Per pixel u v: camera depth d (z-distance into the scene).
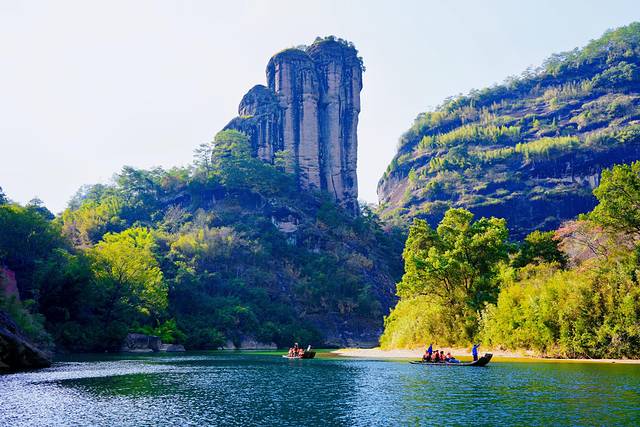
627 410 25.78
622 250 58.72
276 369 51.19
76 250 112.25
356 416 25.38
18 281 90.69
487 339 66.56
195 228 170.12
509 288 65.12
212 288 146.75
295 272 172.12
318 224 197.38
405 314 82.94
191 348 117.69
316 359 70.00
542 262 75.25
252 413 26.33
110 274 98.00
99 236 159.75
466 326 70.50
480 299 70.50
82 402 29.22
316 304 163.12
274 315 150.00
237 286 149.62
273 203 192.00
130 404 28.73
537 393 31.45
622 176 59.91
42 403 28.69
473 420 23.98
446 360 54.50
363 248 199.62
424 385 36.22
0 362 46.69
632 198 59.28
